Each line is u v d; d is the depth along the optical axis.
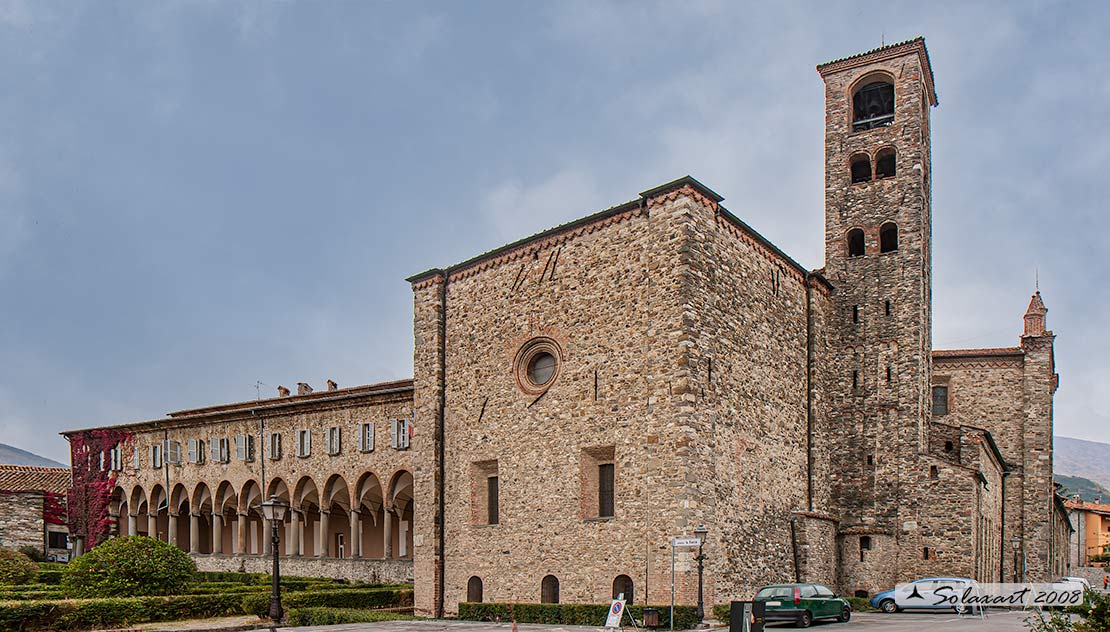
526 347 39.06
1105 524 100.00
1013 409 55.38
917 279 43.91
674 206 34.06
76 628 29.69
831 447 43.72
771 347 38.78
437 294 43.31
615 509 34.16
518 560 37.31
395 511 54.84
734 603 18.28
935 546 40.97
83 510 72.12
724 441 34.03
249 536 69.12
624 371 34.78
